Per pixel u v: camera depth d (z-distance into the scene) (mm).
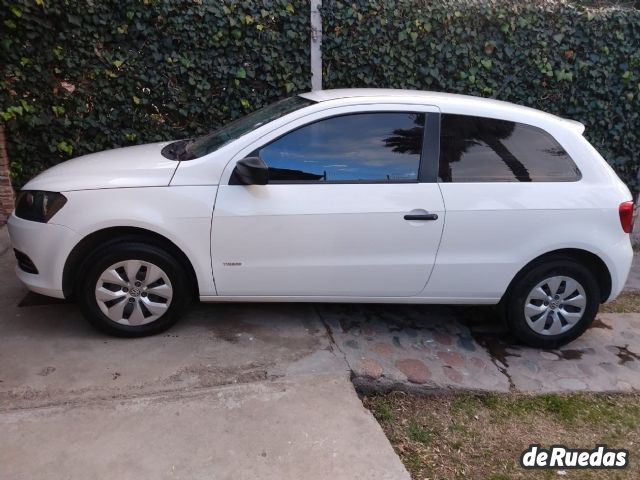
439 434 3223
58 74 5469
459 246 3732
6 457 2668
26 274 3650
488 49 6000
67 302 4176
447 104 3771
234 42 5645
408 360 3785
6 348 3539
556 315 4020
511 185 3738
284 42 5727
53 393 3135
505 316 4059
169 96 5750
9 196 5695
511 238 3758
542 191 3758
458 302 3930
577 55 6172
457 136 3748
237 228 3529
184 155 3820
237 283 3662
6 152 5605
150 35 5508
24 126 5578
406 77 5988
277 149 3600
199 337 3781
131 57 5570
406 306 4516
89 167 3709
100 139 5773
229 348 3666
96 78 5562
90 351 3553
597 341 4332
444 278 3793
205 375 3369
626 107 6328
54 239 3449
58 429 2867
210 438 2871
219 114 5883
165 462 2699
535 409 3506
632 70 6234
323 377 3426
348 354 3719
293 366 3512
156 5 5387
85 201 3441
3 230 5672
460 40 5961
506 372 3830
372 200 3596
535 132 3844
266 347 3711
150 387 3232
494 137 3787
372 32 5762
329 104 3682
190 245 3521
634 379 3873
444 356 3896
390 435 3172
